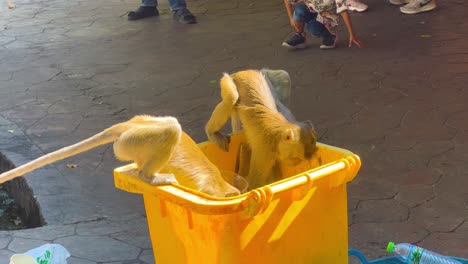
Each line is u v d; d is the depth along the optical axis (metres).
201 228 2.53
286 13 7.47
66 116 5.48
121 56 6.64
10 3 8.52
